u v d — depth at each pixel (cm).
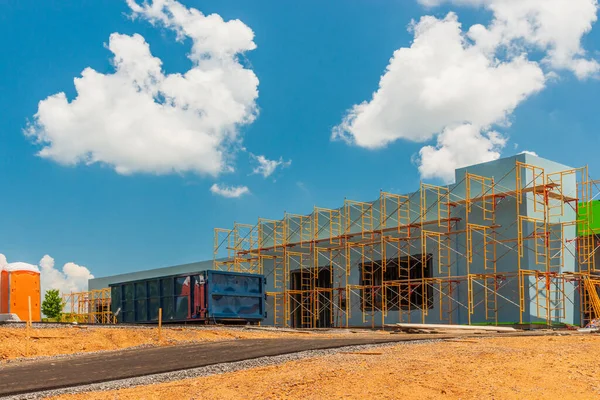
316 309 4750
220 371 1467
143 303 3572
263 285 3512
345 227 4581
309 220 4975
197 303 3250
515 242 3719
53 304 6362
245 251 5306
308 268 4928
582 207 3969
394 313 4281
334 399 1111
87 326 2564
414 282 4088
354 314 4538
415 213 4288
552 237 3828
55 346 2138
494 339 2092
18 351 2012
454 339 2080
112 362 1714
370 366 1393
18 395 1245
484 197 3816
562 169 4028
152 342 2356
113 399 1162
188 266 6197
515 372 1336
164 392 1206
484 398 1134
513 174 3819
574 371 1380
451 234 4028
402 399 1114
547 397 1159
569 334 2480
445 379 1250
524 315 3631
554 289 3775
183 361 1677
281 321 5053
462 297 3931
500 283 3759
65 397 1198
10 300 3025
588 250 3794
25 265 3114
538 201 3709
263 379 1282
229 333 2670
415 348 1758
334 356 1611
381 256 4441
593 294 3659
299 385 1210
